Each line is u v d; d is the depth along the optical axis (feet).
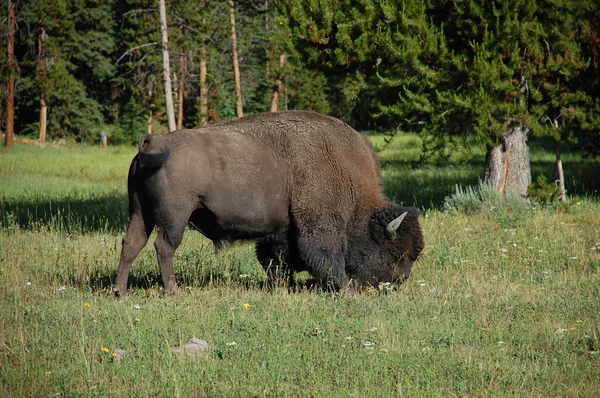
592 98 169.27
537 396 57.21
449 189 213.66
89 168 350.23
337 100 578.66
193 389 58.85
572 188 207.82
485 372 61.93
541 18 149.18
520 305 85.71
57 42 543.39
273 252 97.45
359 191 94.53
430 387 59.31
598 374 61.77
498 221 140.87
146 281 97.04
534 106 153.17
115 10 536.01
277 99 517.14
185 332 73.36
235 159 88.38
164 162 85.05
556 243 120.47
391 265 95.61
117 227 155.12
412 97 145.07
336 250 93.20
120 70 584.40
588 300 87.35
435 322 78.43
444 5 149.18
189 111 584.40
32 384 58.34
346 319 79.82
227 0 456.45
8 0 474.49
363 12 149.69
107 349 64.69
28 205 193.47
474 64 140.15
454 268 109.09
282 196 91.30
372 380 60.64
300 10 153.07
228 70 540.52
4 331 71.72
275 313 80.94
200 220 90.79
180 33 448.24
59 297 87.20
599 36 156.04
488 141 145.28
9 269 102.27
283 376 61.26
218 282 99.14
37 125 577.43
